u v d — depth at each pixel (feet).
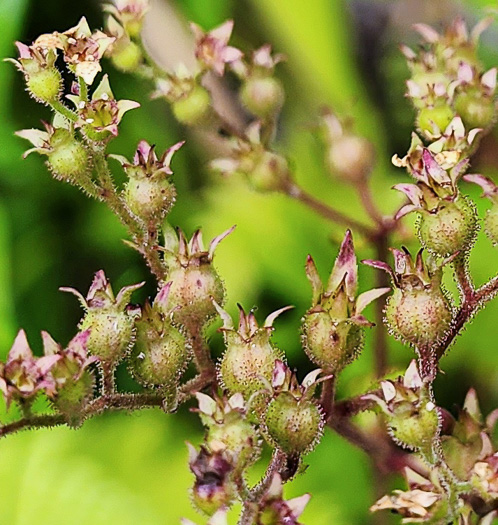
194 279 0.60
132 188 0.61
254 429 0.59
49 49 0.60
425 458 0.59
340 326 0.60
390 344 0.69
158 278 0.61
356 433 0.63
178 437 0.70
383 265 0.59
